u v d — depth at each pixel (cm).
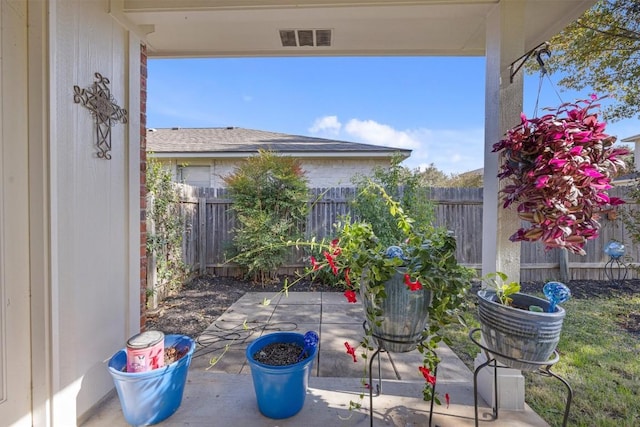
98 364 194
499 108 189
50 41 160
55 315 163
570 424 182
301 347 201
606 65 504
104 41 202
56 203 163
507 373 188
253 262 496
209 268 553
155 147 788
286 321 343
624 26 450
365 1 202
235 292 462
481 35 259
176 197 464
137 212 235
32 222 157
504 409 186
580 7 205
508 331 141
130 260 226
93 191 192
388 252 169
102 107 198
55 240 162
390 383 216
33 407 158
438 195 530
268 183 518
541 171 131
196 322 343
